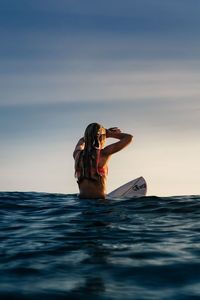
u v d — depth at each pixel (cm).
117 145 701
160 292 289
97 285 304
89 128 711
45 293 287
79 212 631
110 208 644
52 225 546
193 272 333
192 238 456
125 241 443
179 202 683
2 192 1038
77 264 358
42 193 1008
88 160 712
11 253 402
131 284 305
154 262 362
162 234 477
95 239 455
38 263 363
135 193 820
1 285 304
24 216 639
